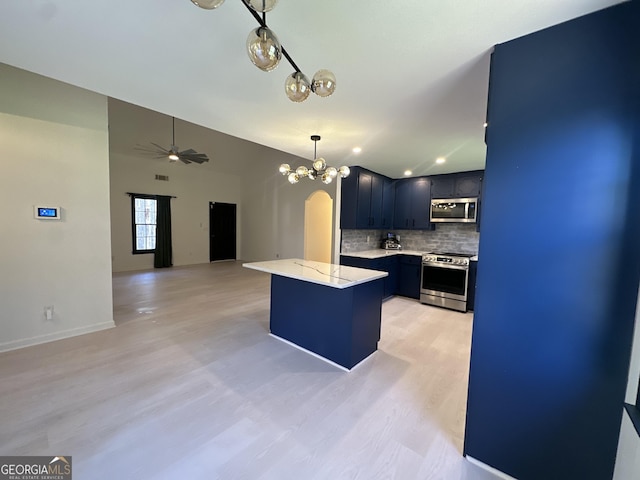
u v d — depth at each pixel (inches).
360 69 66.2
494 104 55.4
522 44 52.5
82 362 98.4
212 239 338.3
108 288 128.8
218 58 63.1
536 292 52.6
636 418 42.4
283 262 130.8
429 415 75.6
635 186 44.4
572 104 48.2
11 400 77.2
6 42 57.6
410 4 45.9
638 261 44.6
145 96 82.4
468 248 190.1
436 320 150.6
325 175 117.5
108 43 58.0
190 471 57.1
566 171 49.1
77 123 116.3
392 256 194.1
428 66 64.5
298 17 49.4
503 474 58.1
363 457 61.9
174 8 48.0
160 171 292.8
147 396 80.6
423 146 127.3
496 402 57.9
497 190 55.3
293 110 90.9
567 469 51.8
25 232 106.9
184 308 161.9
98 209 123.7
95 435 65.6
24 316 108.0
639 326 44.1
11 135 102.3
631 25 43.6
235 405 77.8
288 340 118.0
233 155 312.5
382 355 109.7
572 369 50.4
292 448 63.7
